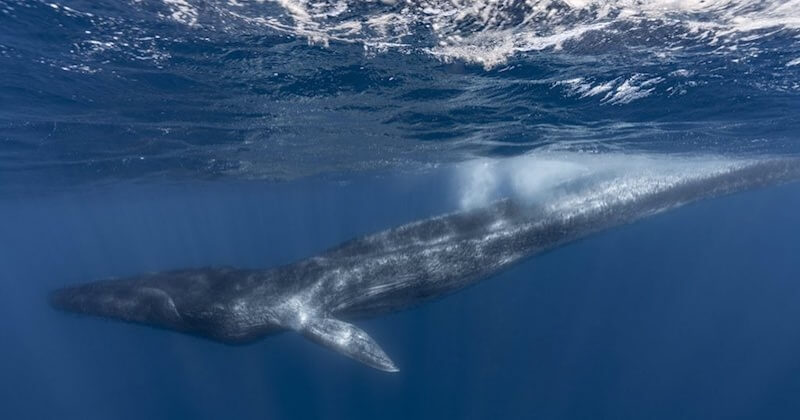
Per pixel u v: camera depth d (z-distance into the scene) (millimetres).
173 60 10805
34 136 17141
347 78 12117
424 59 10656
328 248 10477
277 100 13914
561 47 9820
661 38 9297
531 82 12336
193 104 14227
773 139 18156
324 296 9758
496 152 22000
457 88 12883
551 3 7918
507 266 10617
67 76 11719
